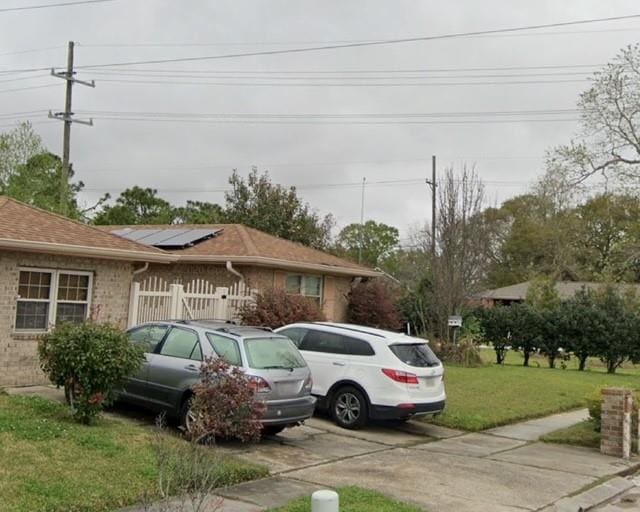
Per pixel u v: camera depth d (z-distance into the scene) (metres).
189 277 20.25
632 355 26.11
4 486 6.71
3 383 13.26
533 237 56.00
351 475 9.06
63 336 9.90
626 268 33.97
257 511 7.10
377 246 71.00
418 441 11.93
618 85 30.44
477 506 8.01
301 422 10.91
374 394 12.16
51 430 9.05
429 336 26.08
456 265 26.03
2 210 14.52
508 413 14.74
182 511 6.02
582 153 31.66
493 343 28.36
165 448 6.89
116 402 11.75
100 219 52.97
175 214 55.78
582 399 17.66
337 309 23.73
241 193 37.03
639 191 31.06
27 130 35.12
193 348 10.79
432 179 35.78
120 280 15.56
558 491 9.02
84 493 6.81
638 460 11.48
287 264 19.98
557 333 27.02
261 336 10.88
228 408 9.18
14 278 13.46
